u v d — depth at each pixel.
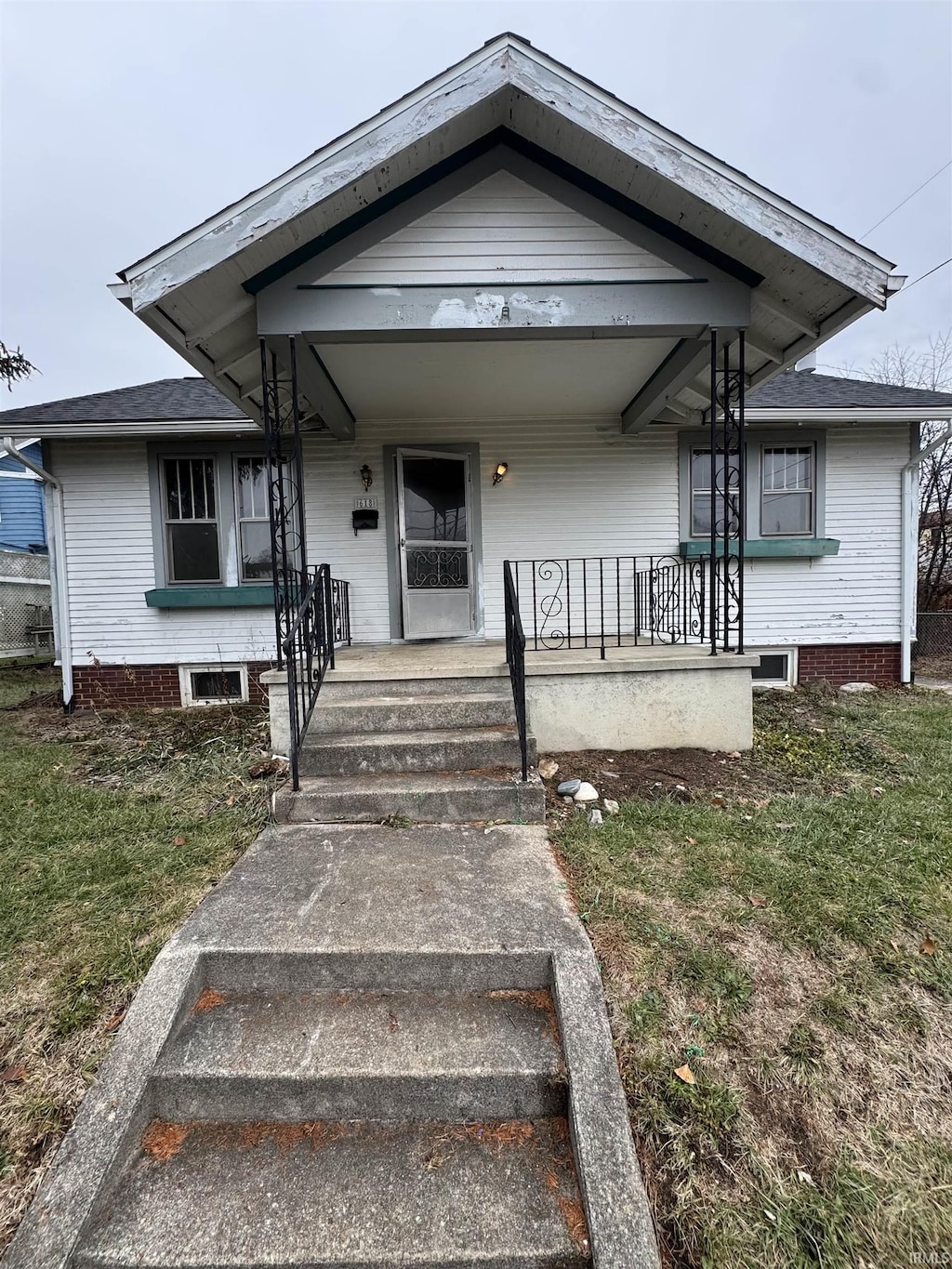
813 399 6.58
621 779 3.66
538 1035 1.83
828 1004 1.89
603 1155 1.46
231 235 3.19
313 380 4.68
